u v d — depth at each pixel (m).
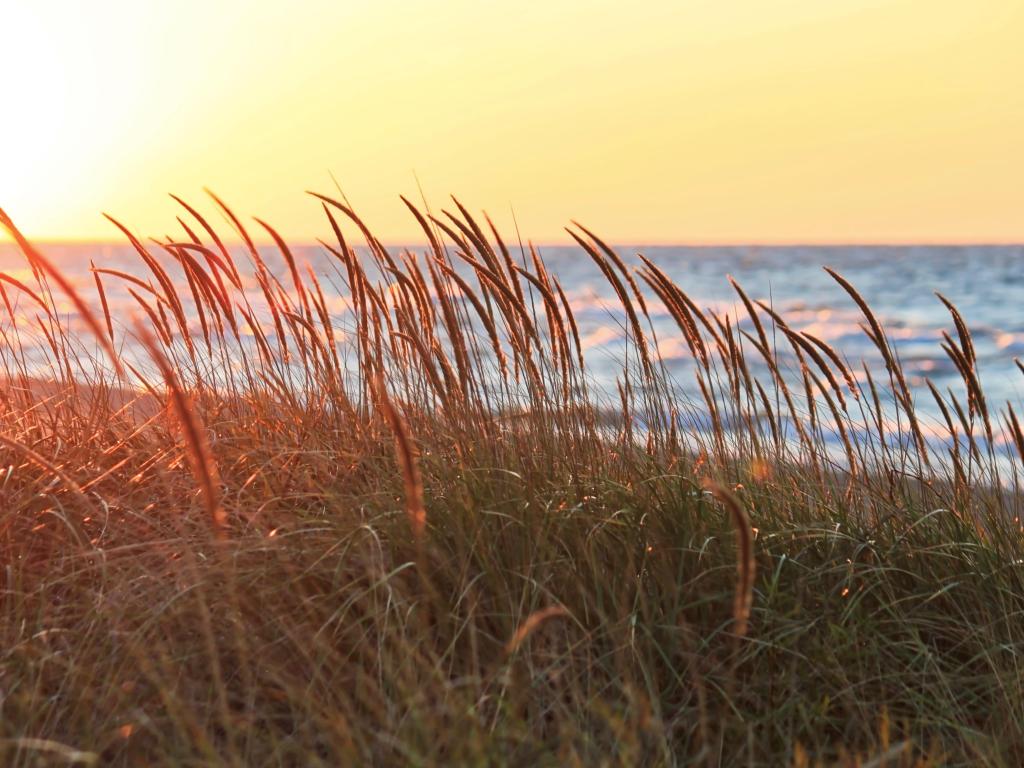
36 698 2.27
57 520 3.04
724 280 45.50
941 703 2.59
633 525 2.97
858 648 2.71
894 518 3.46
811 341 3.68
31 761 2.10
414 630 2.56
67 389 4.07
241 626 2.33
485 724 2.28
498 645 2.55
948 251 66.81
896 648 2.81
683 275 49.78
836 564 3.10
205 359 4.17
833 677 2.62
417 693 2.14
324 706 2.33
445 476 3.19
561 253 65.94
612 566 2.88
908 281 41.47
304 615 2.62
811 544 3.17
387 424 3.69
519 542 2.82
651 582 2.81
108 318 3.99
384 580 2.46
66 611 2.78
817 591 2.96
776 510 3.40
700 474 3.60
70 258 72.12
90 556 2.81
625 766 2.03
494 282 3.52
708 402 3.74
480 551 2.76
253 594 2.67
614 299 29.64
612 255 3.67
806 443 3.83
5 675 2.43
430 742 2.04
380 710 2.15
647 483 3.29
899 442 3.81
